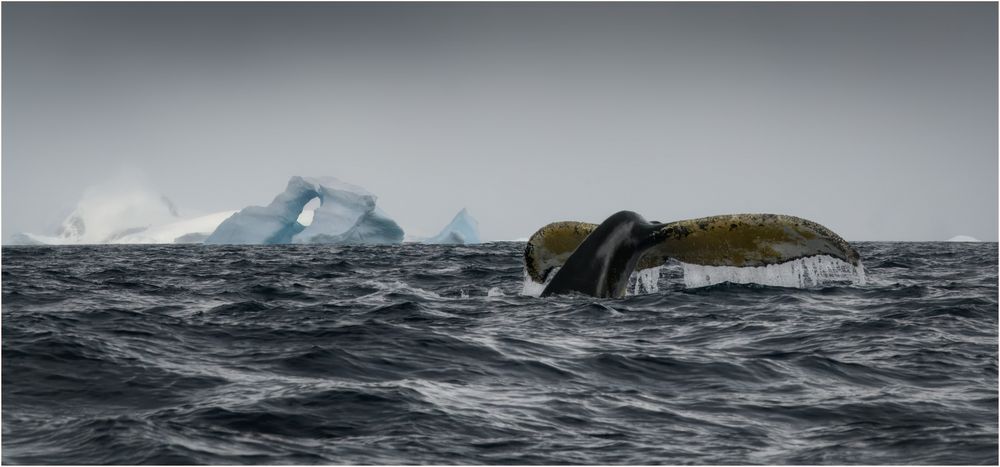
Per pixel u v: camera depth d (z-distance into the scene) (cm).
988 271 10144
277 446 2683
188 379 3509
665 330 4847
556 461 2614
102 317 5178
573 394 3425
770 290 6375
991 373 3853
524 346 4312
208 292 7231
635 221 5447
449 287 7706
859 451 2706
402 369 3822
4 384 3369
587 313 5209
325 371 3741
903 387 3588
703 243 5106
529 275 5872
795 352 4259
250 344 4303
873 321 5184
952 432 2884
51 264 12681
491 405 3212
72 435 2745
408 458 2605
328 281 8531
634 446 2759
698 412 3175
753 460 2628
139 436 2694
